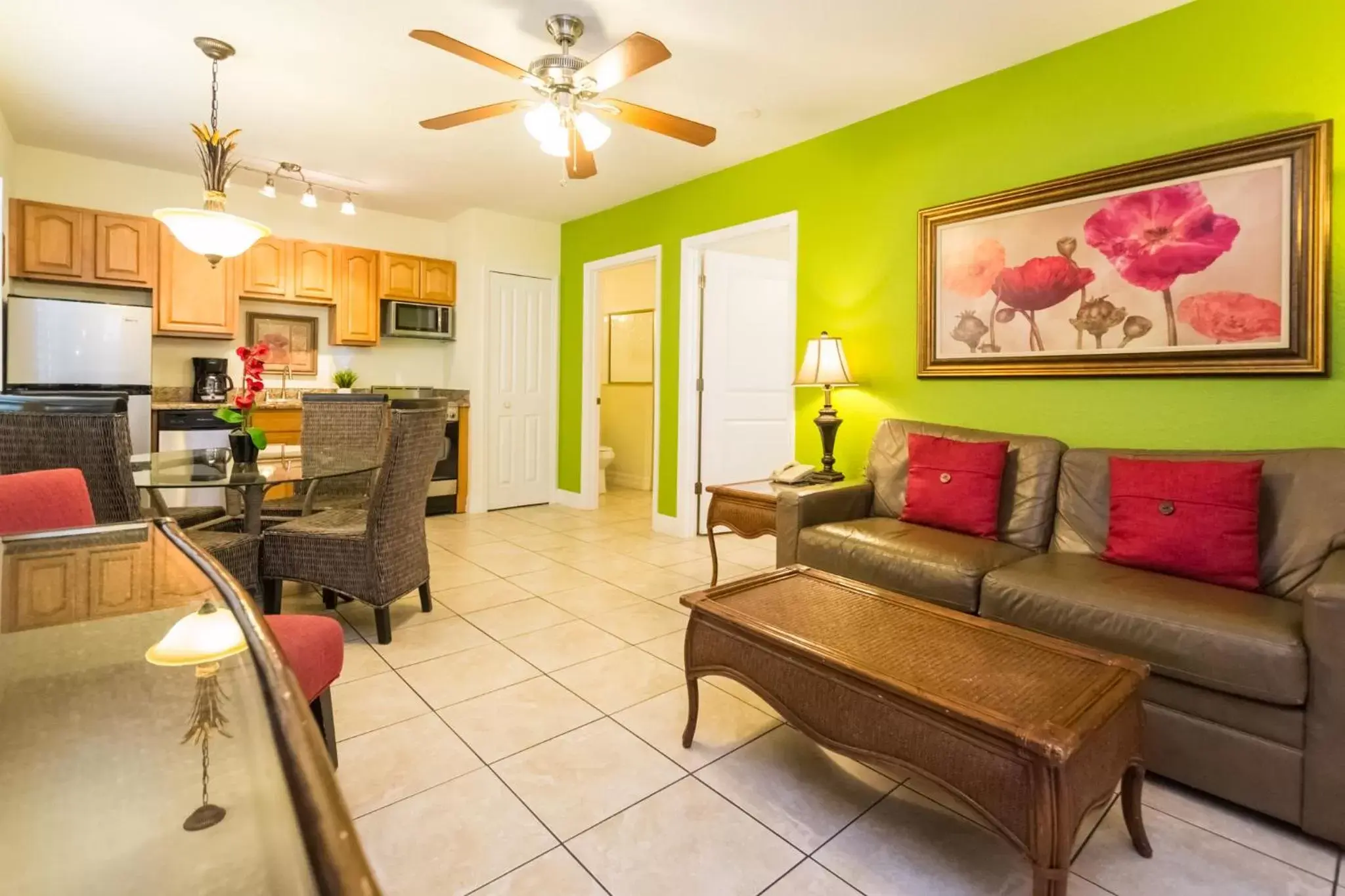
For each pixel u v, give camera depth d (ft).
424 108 11.25
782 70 9.82
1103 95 8.73
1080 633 6.19
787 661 5.40
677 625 9.52
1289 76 7.34
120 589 4.00
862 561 8.26
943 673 4.74
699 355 15.19
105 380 13.08
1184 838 5.17
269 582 8.87
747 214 13.60
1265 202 7.41
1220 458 7.15
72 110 11.44
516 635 9.04
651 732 6.59
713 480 15.52
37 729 2.61
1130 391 8.55
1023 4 8.13
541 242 18.72
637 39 6.86
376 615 8.65
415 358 18.75
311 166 14.16
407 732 6.50
